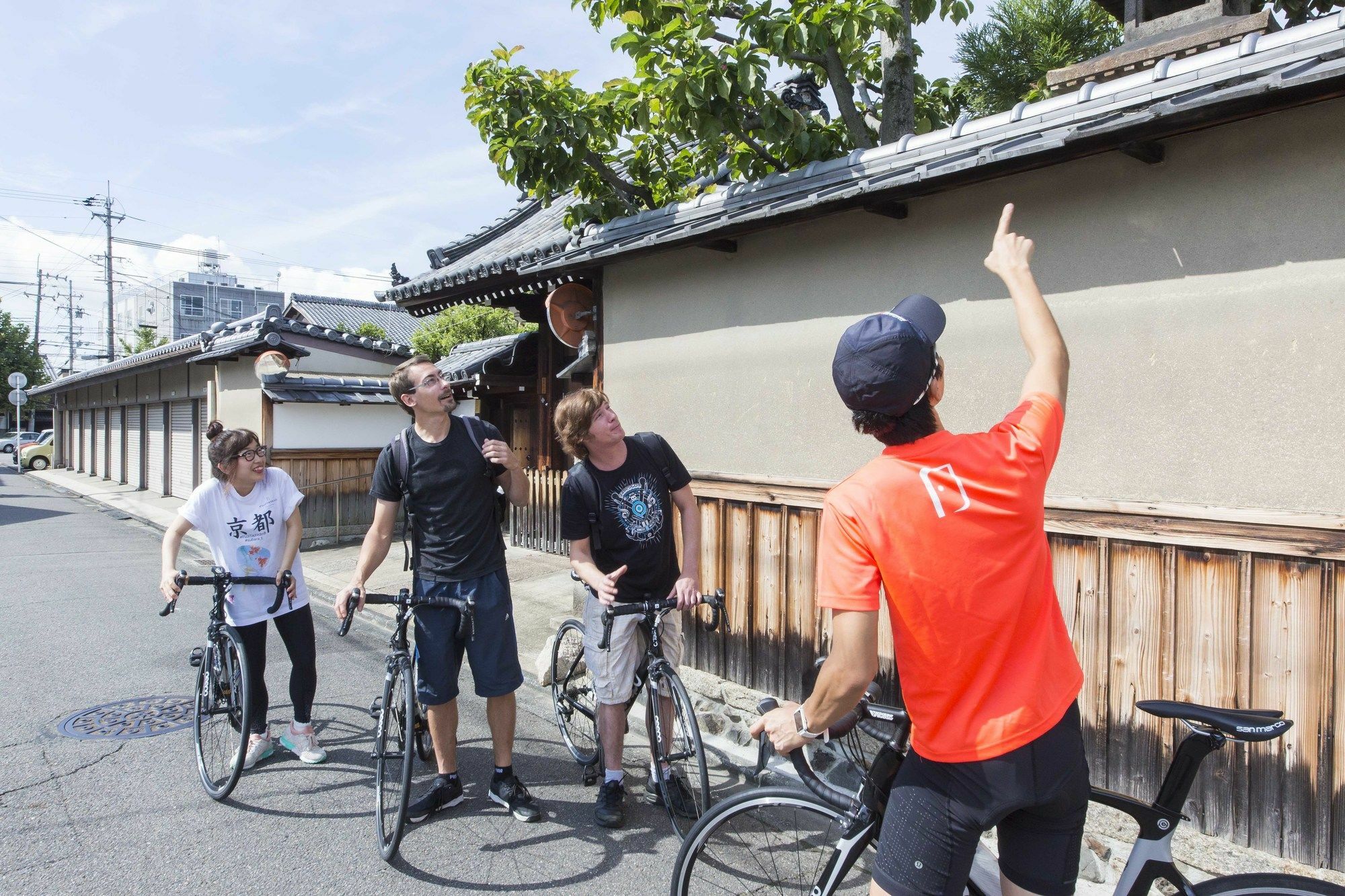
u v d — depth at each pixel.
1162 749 2.78
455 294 7.34
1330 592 2.44
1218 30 3.78
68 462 28.42
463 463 3.41
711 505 4.44
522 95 5.39
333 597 8.21
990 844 3.01
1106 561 2.91
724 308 4.32
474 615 3.46
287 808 3.58
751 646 4.24
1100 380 2.94
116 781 3.84
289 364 11.78
